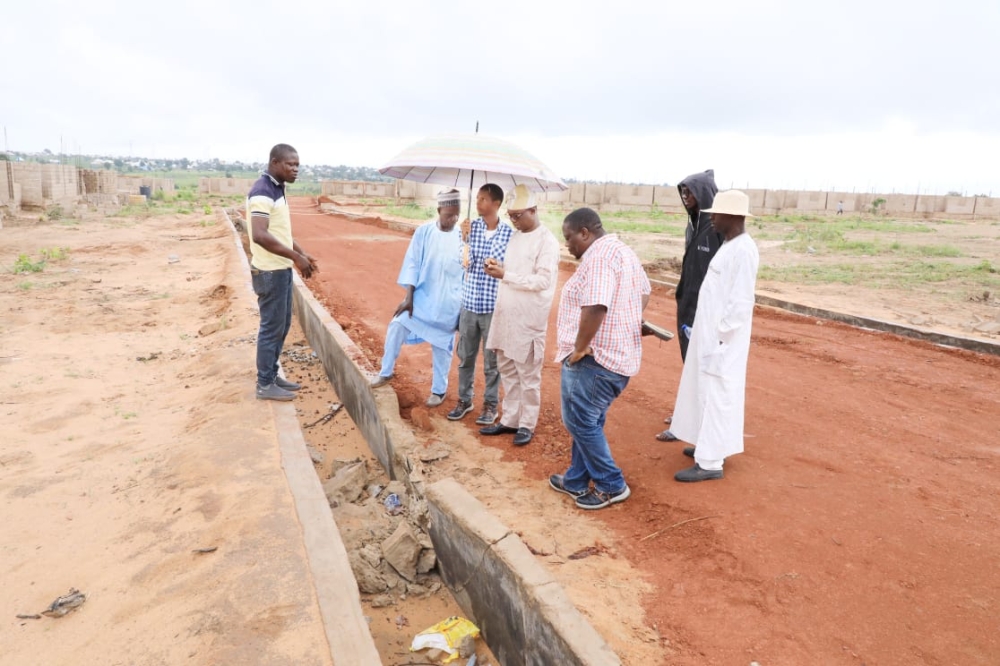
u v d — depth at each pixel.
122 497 4.65
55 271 15.20
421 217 36.53
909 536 4.07
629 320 4.20
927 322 10.66
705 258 5.23
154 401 6.80
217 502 4.29
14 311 10.73
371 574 4.24
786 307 11.69
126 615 3.34
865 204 53.06
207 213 36.50
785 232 32.66
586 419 4.29
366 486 5.37
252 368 7.13
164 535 4.03
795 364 8.16
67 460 5.34
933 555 3.86
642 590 3.60
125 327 10.01
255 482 4.52
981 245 26.41
